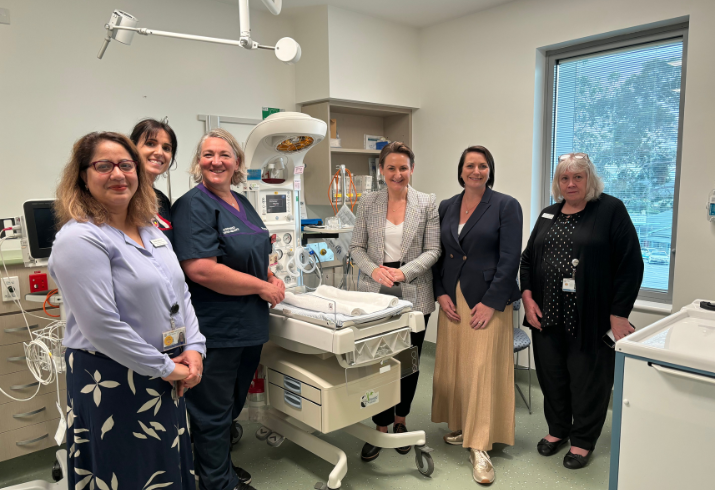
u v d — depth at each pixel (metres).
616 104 3.02
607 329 2.04
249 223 1.84
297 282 2.30
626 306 1.99
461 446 2.34
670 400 1.38
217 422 1.75
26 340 2.13
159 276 1.31
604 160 3.11
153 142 1.77
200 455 1.75
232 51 3.15
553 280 2.10
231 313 1.72
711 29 2.46
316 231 2.96
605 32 2.84
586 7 2.89
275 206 2.21
